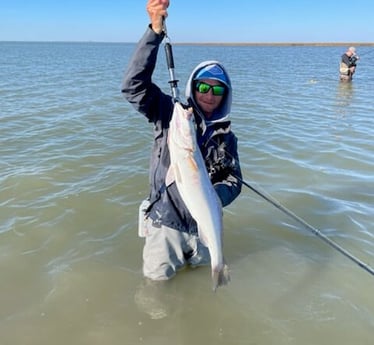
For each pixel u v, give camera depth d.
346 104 7.71
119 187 3.29
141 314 1.94
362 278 2.21
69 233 2.61
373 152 4.33
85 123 5.76
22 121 5.82
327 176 3.61
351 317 1.93
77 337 1.80
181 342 1.79
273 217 2.85
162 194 1.87
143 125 5.62
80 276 2.20
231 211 2.93
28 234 2.58
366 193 3.26
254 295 2.07
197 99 1.81
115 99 8.27
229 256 2.40
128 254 2.40
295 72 15.27
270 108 7.21
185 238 1.97
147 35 1.63
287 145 4.59
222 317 1.93
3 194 3.13
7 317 1.90
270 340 1.80
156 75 13.59
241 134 5.12
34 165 3.79
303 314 1.95
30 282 2.15
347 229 2.71
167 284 2.09
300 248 2.49
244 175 3.63
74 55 34.62
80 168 3.74
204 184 1.55
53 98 8.26
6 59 24.91
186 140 1.52
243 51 47.84
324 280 2.19
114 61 25.11
